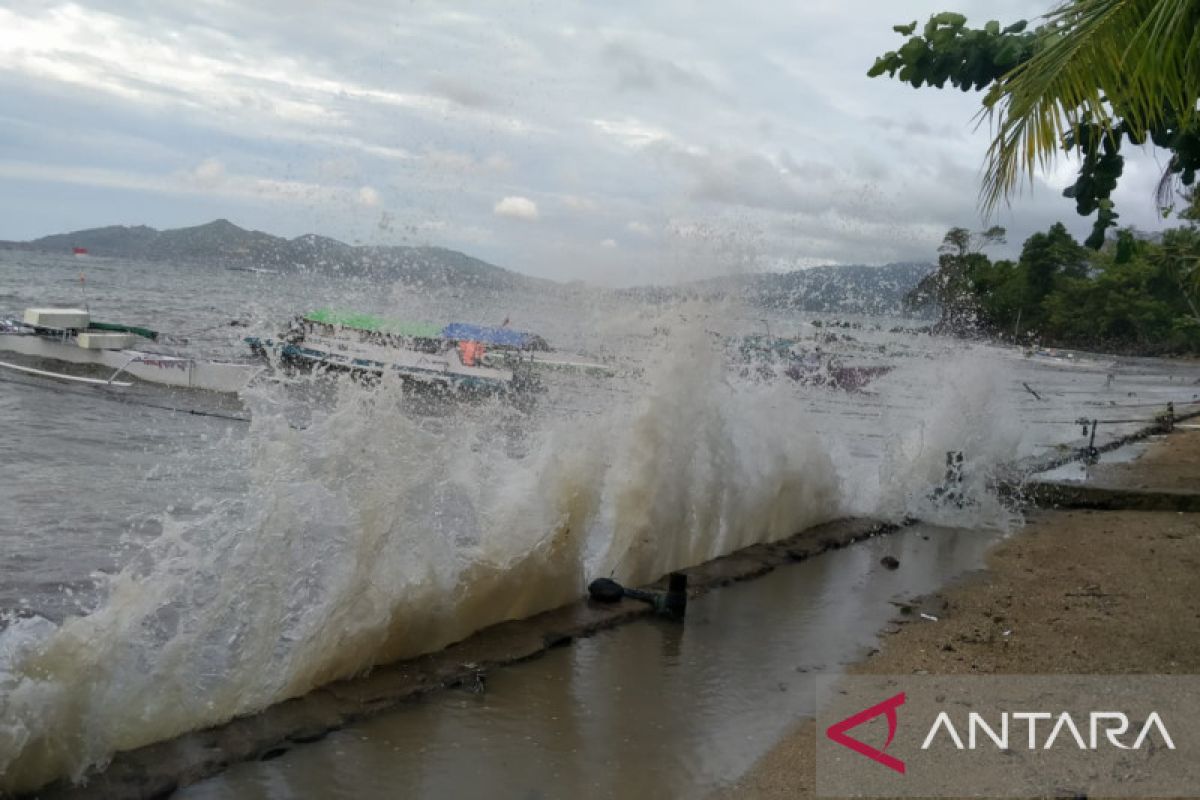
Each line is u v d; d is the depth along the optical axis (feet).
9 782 13.80
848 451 47.52
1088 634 24.12
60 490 33.40
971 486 44.11
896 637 23.99
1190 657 22.04
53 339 64.34
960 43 28.99
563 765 16.06
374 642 19.19
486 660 20.42
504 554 22.74
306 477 19.57
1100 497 45.57
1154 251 80.59
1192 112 21.79
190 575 17.70
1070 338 240.53
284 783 14.79
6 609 21.48
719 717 18.48
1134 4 19.06
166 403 56.44
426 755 16.07
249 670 17.21
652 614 25.04
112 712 15.14
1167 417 84.53
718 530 31.48
